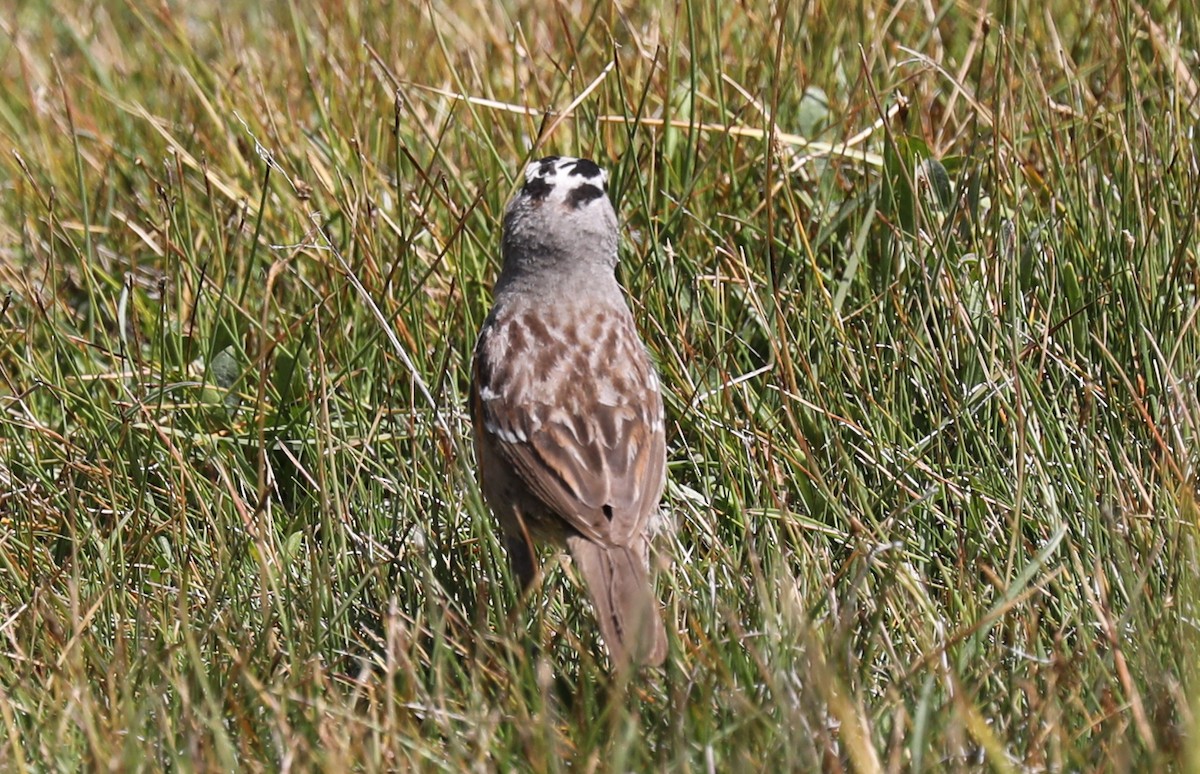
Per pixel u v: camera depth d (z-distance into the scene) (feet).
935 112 42.65
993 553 29.99
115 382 37.83
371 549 31.45
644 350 31.37
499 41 45.09
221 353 37.78
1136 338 33.58
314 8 51.21
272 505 33.91
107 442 34.94
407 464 34.63
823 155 39.45
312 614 28.58
